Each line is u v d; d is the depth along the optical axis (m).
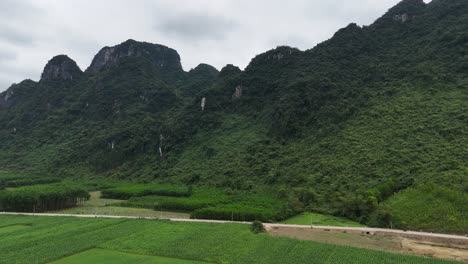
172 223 79.38
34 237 68.38
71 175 174.88
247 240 64.25
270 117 155.25
